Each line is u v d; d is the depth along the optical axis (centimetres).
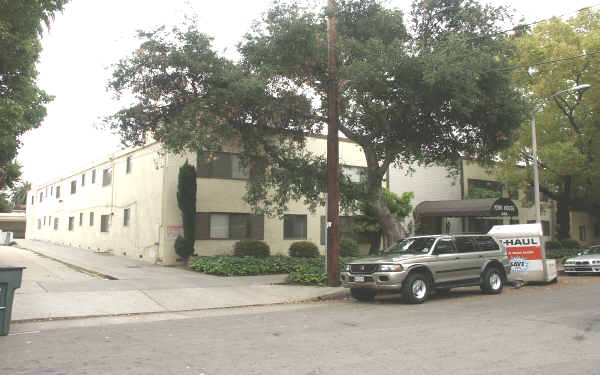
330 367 582
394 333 790
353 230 2431
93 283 1376
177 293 1275
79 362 609
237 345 707
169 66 1524
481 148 1744
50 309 1017
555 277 1645
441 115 1561
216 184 2125
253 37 1568
